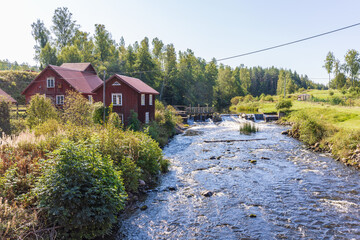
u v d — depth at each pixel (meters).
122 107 27.77
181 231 7.98
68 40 74.31
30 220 6.46
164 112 33.56
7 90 45.69
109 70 63.31
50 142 10.60
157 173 13.68
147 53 62.81
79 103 19.23
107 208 7.26
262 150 20.59
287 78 133.12
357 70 92.62
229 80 101.75
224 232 7.96
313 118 24.28
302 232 7.98
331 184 12.45
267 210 9.55
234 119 46.19
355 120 27.27
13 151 9.72
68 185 6.72
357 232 7.97
